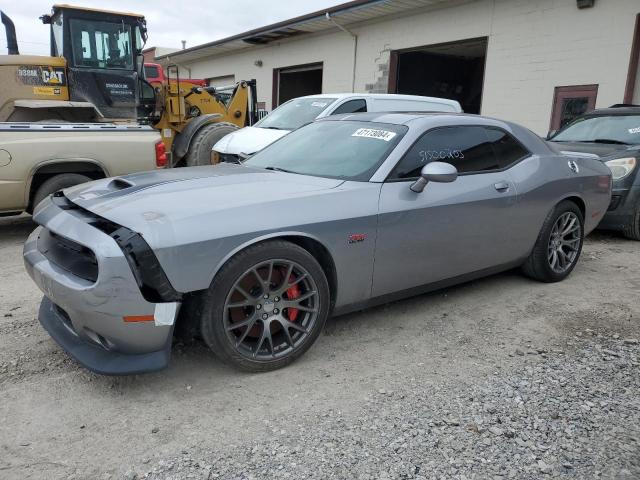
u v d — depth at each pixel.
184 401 2.86
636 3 9.79
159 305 2.69
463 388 3.04
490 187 4.10
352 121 4.32
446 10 13.35
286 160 4.09
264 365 3.13
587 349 3.57
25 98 8.27
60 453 2.42
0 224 7.42
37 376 3.07
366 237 3.39
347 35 16.41
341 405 2.85
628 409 2.84
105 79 8.85
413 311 4.18
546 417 2.76
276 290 3.11
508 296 4.56
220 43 20.67
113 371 2.73
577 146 7.06
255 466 2.35
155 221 2.73
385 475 2.30
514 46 11.95
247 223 2.93
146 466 2.34
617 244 6.62
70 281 2.75
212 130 9.80
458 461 2.40
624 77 10.09
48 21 9.32
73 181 6.31
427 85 17.81
